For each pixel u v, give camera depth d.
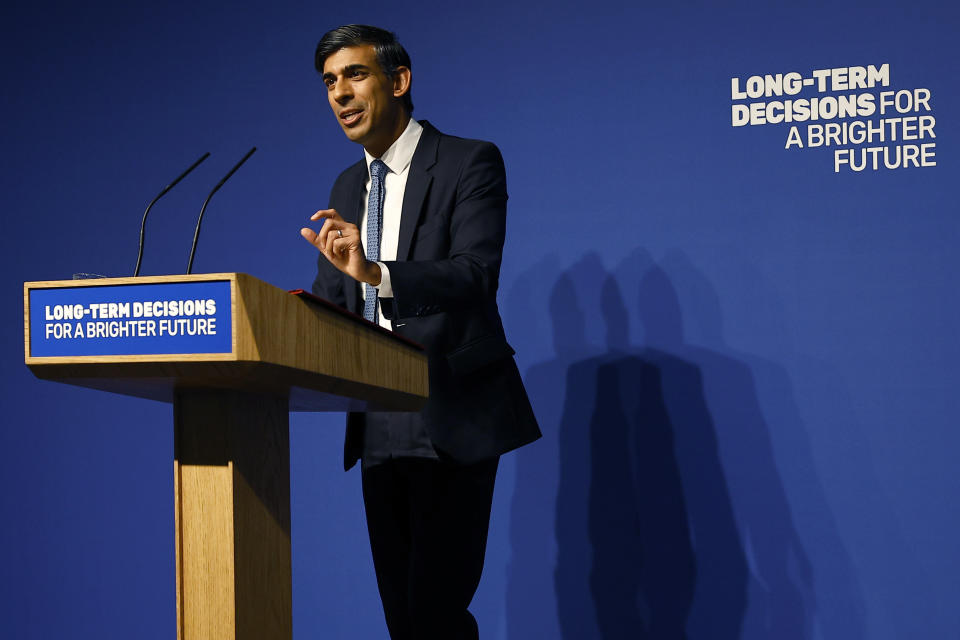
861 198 2.46
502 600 2.65
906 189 2.43
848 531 2.42
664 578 2.54
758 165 2.53
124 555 2.93
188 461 1.13
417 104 2.80
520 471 2.66
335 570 2.77
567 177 2.66
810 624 2.43
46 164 3.10
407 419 1.95
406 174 2.00
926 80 2.43
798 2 2.52
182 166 2.99
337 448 2.79
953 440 2.36
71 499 2.98
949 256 2.39
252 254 2.91
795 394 2.47
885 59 2.46
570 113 2.67
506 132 2.72
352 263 1.42
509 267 2.69
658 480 2.56
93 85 3.08
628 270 2.60
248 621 1.14
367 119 1.92
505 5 2.74
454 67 2.78
